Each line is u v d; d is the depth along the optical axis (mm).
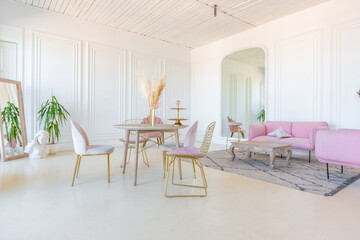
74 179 2645
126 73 5910
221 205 1902
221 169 3242
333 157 2623
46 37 4719
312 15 4551
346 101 4078
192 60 7426
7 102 4008
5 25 4246
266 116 5305
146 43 6305
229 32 5957
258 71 5746
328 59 4305
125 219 1629
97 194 2158
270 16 5000
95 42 5395
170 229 1484
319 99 4418
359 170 3188
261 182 2604
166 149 2650
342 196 2139
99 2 4430
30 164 3496
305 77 4648
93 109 5348
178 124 3025
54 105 4508
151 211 1771
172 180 2527
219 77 6562
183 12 4852
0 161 3713
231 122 6094
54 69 4812
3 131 3883
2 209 1793
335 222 1590
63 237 1376
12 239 1348
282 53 5047
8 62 4301
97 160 3852
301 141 3852
